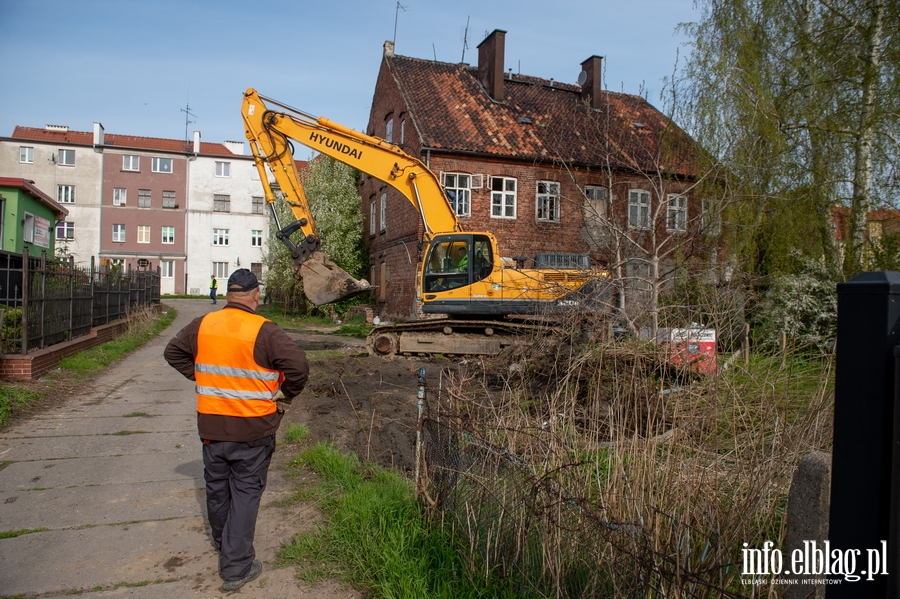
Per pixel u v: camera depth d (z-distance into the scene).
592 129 15.74
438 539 3.82
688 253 9.80
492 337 12.91
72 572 3.66
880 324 1.95
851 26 13.50
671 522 2.84
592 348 6.03
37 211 21.78
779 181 13.61
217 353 3.46
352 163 13.02
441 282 12.92
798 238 13.14
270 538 4.15
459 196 21.31
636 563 2.62
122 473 5.35
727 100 15.12
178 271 45.88
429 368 11.43
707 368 4.89
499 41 23.61
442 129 21.62
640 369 4.79
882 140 12.95
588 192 21.02
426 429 4.30
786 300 9.52
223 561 3.49
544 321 7.79
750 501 3.00
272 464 5.64
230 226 46.72
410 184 13.12
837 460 2.06
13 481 5.09
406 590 3.30
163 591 3.47
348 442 6.41
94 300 13.07
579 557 2.99
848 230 13.21
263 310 29.53
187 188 45.94
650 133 22.95
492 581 3.37
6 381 8.32
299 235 26.89
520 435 3.71
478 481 3.59
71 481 5.13
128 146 44.97
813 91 14.16
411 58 25.11
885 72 13.00
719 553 2.66
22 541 4.03
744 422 3.78
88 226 44.66
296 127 12.83
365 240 28.83
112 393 8.55
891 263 11.63
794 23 14.93
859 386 2.00
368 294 27.72
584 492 3.17
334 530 4.13
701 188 13.78
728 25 15.66
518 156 21.31
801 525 2.29
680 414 3.97
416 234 21.48
